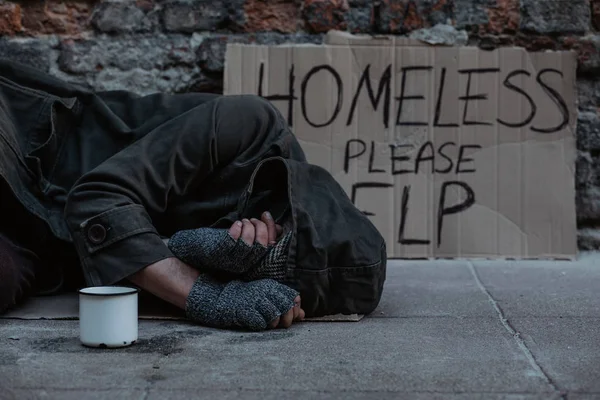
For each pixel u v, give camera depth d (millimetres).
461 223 3467
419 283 2982
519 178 3475
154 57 3627
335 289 2338
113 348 1988
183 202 2529
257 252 2262
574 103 3484
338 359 1911
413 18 3557
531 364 1878
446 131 3500
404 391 1665
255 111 2586
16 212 2516
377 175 3494
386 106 3508
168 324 2283
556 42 3580
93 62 3629
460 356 1948
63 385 1675
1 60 2795
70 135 2721
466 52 3514
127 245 2275
